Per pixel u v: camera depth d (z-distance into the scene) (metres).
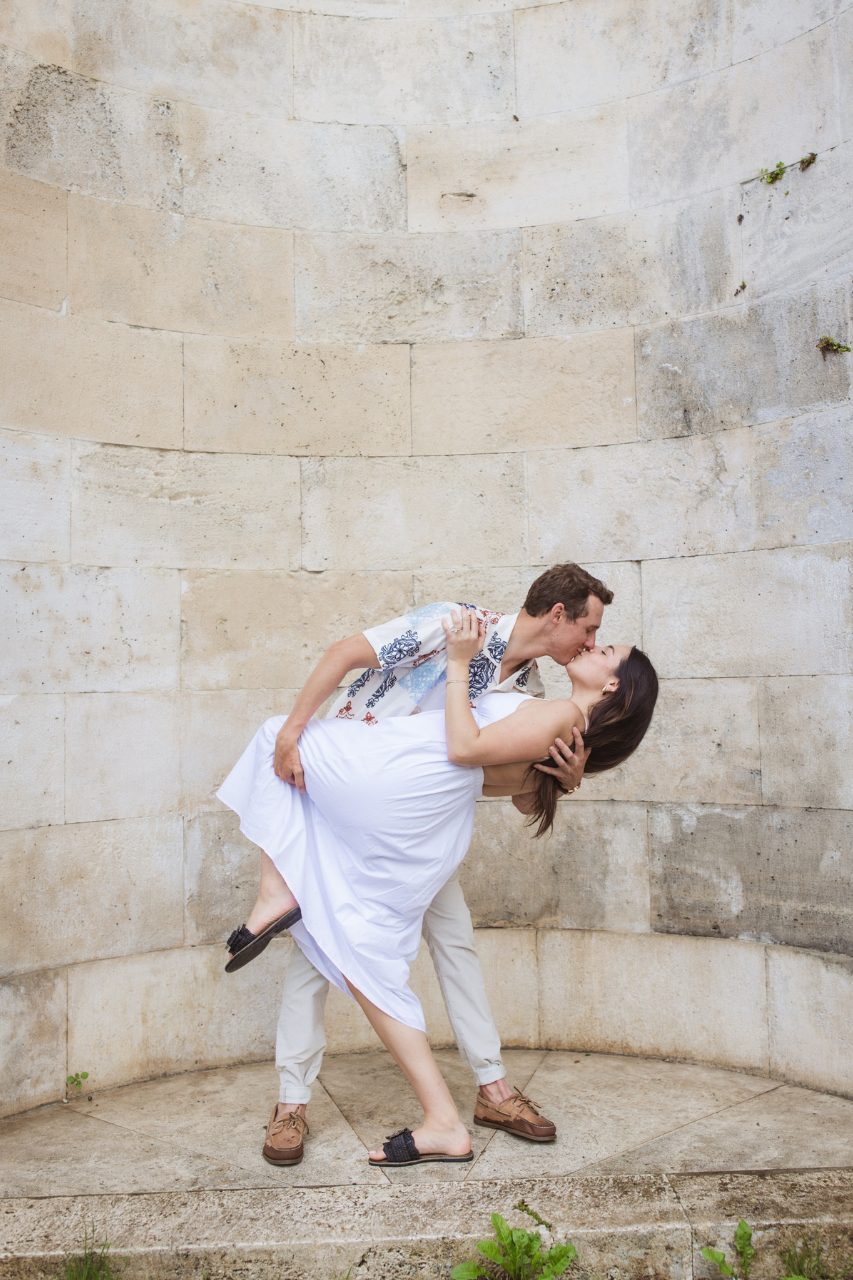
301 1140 2.88
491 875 3.96
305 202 4.02
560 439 3.98
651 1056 3.76
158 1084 3.58
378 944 2.82
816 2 3.53
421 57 4.07
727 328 3.74
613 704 2.85
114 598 3.63
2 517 3.39
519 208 4.06
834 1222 2.39
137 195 3.76
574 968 3.87
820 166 3.52
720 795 3.69
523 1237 2.30
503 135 4.08
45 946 3.41
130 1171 2.84
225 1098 3.42
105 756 3.58
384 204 4.07
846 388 3.42
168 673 3.73
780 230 3.62
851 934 3.34
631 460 3.90
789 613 3.55
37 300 3.52
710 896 3.70
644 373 3.90
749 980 3.59
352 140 4.06
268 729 3.05
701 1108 3.23
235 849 3.83
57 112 3.60
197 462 3.82
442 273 4.07
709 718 3.73
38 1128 3.18
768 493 3.62
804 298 3.55
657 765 3.82
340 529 3.98
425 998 3.88
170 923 3.70
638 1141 2.97
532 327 4.03
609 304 3.96
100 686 3.58
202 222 3.87
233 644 3.84
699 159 3.82
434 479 4.02
